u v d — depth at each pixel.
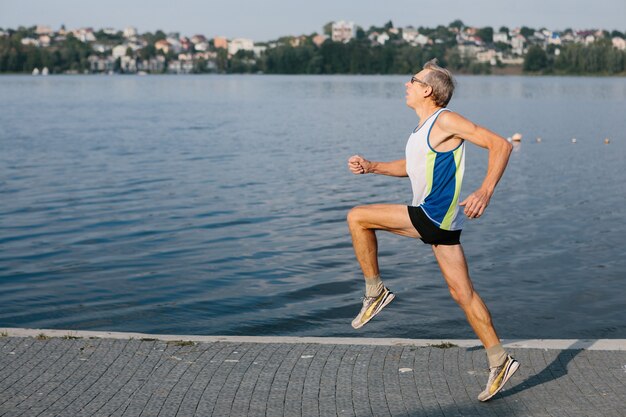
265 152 27.33
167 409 4.99
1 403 5.05
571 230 14.20
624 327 8.87
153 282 10.65
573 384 5.40
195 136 33.34
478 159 25.61
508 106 61.91
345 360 5.81
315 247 12.77
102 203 16.66
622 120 45.69
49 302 9.73
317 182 20.12
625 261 11.85
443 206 5.21
